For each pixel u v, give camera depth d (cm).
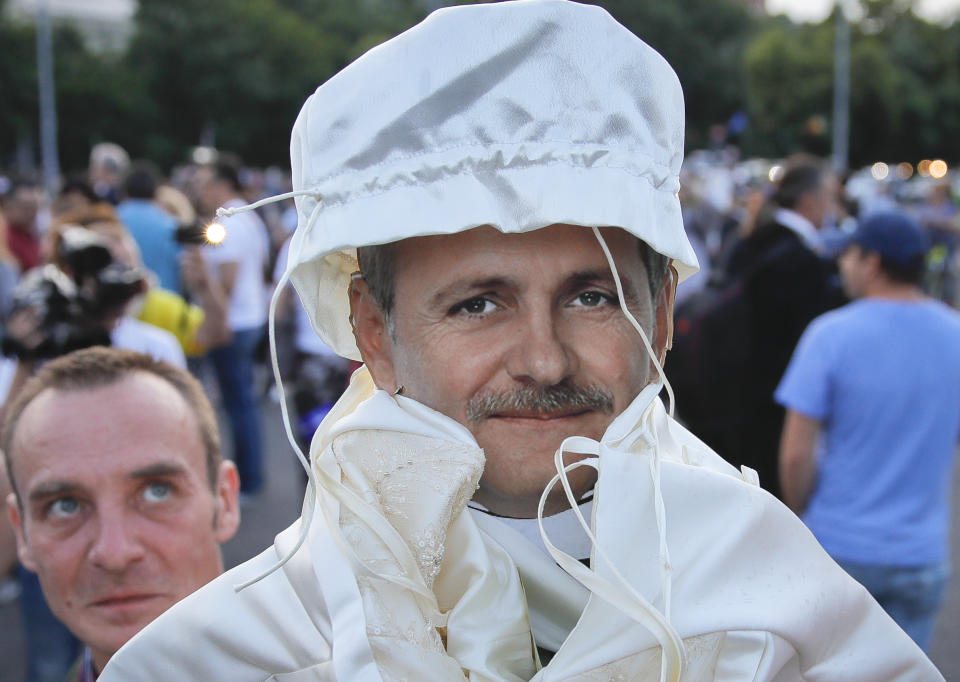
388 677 104
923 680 117
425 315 109
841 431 299
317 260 120
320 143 106
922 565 296
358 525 112
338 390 449
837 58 4147
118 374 152
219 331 512
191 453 152
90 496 145
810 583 112
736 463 368
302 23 5500
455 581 114
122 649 117
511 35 102
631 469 107
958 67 4734
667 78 108
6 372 282
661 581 107
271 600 113
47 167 3506
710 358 363
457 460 108
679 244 106
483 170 101
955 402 297
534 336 105
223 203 596
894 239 297
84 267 270
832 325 301
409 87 103
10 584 466
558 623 117
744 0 5862
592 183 101
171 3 5047
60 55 4753
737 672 106
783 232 367
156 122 4922
